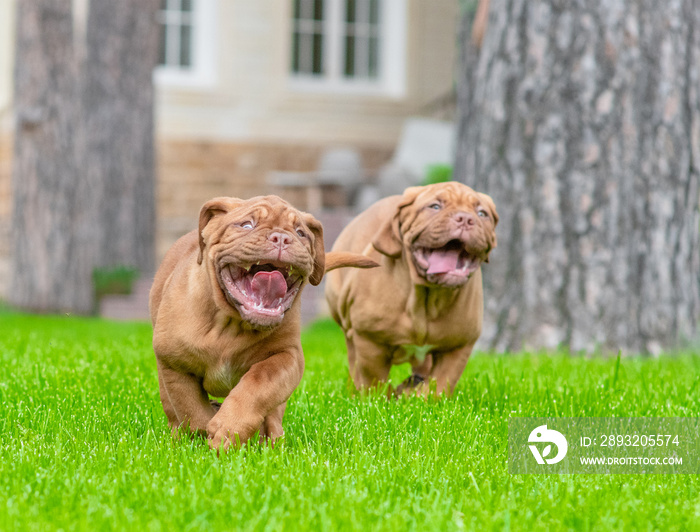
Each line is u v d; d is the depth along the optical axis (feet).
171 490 12.32
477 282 20.43
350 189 72.95
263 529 11.01
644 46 31.83
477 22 35.12
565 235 31.86
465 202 19.26
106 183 65.92
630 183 31.76
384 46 82.99
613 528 11.44
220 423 14.30
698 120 32.86
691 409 19.48
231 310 14.80
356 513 11.57
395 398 21.09
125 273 62.13
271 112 80.12
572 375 24.49
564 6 31.86
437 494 12.16
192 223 76.69
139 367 24.68
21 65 57.26
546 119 32.01
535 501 12.54
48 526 10.84
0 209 73.61
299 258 14.19
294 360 15.29
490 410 19.71
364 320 20.26
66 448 15.40
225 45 79.20
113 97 66.33
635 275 31.83
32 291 57.21
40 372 22.50
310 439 16.53
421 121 74.28
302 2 82.07
